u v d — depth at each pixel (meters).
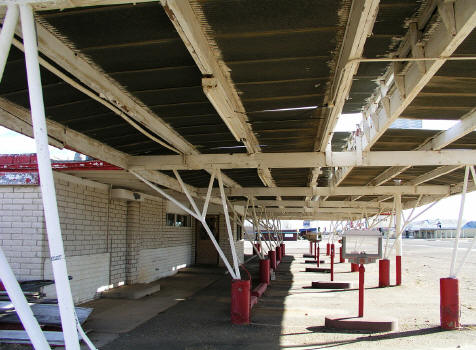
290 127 6.18
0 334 6.02
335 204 18.19
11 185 8.16
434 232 71.31
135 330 7.09
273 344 6.33
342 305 9.78
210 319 8.00
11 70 3.79
